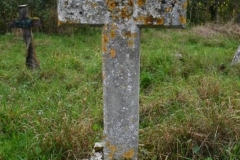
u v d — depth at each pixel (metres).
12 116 3.88
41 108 4.29
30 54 6.27
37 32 10.41
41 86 5.15
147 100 4.37
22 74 5.69
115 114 2.62
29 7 10.77
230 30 10.88
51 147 3.29
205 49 8.38
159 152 3.13
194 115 3.54
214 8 15.06
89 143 3.35
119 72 2.55
